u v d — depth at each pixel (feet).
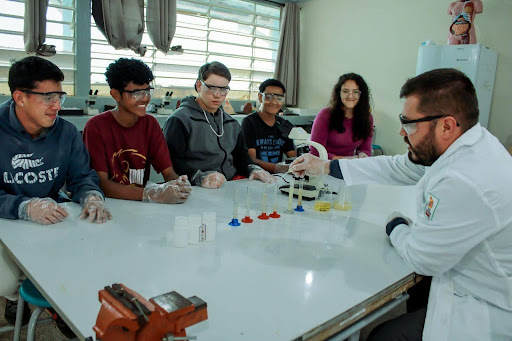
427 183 4.03
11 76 4.75
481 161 3.53
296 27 18.67
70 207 5.23
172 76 15.33
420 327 3.84
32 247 3.89
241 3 16.87
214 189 6.57
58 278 3.29
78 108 12.21
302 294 3.23
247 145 9.39
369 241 4.55
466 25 12.47
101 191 5.48
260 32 17.97
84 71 13.05
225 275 3.49
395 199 6.56
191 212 5.24
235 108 17.35
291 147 10.21
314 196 6.20
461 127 3.72
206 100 7.59
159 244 4.11
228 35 16.67
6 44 11.62
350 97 9.21
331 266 3.81
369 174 5.65
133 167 6.66
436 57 12.82
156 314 2.24
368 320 3.39
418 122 3.77
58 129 5.44
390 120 16.37
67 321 2.75
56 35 12.37
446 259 3.56
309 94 19.33
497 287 3.61
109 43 12.89
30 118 4.98
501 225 3.41
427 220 3.72
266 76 18.75
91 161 6.13
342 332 3.20
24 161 5.13
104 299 2.37
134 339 2.24
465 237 3.45
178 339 2.34
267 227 4.83
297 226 4.94
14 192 5.16
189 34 15.44
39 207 4.55
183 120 7.45
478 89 12.48
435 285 3.83
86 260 3.65
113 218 4.87
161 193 5.57
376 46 16.46
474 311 3.59
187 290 3.19
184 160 7.71
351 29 17.22
